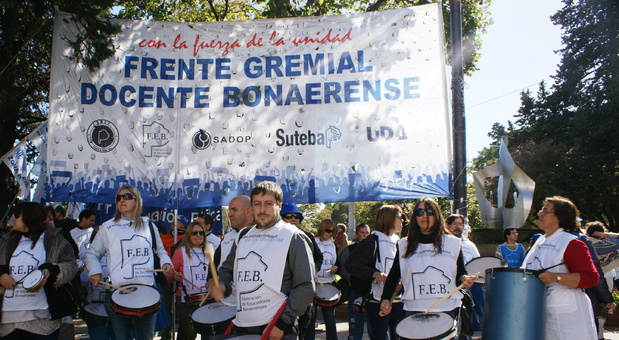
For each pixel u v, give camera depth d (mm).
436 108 10430
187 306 8180
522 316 4828
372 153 10391
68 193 10195
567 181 35094
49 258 6234
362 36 10750
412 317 5129
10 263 6098
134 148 10508
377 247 6793
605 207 37531
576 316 5098
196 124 10664
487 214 10781
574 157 34969
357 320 7848
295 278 4547
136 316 5852
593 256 6270
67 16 10688
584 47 37594
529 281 4883
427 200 5453
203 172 10531
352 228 25422
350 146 10438
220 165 10555
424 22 10672
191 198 10453
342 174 10383
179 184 10477
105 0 10586
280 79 10742
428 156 10312
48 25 12258
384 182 10297
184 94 10742
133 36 10805
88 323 7199
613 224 38219
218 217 13398
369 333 7051
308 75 10711
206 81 10797
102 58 10523
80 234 8797
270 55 10828
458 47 10562
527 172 35688
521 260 10031
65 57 10562
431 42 10617
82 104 10484
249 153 10570
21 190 11602
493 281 5016
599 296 6367
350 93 10594
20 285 6039
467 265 7191
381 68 10617
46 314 6156
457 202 10180
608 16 36125
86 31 10555
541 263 5266
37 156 12164
